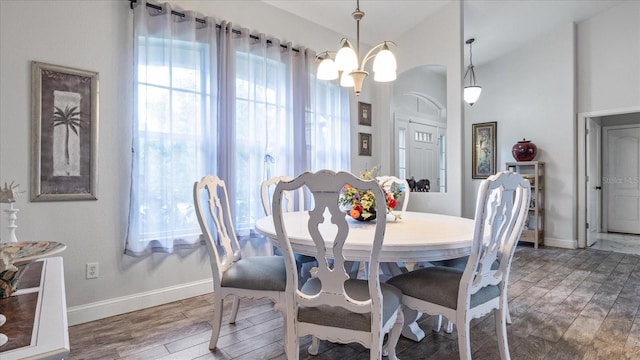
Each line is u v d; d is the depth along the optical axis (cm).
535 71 510
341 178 126
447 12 396
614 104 448
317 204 131
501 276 172
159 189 257
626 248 476
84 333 218
